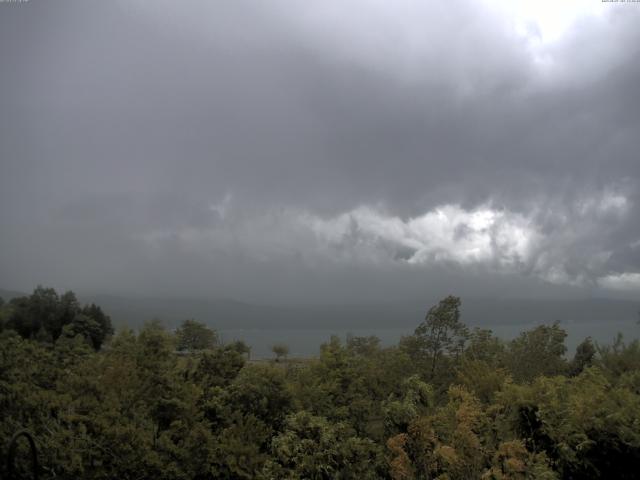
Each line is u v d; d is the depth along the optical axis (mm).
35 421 8438
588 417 8375
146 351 11273
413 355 13453
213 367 11797
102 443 8258
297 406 10461
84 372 10344
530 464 8305
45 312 41188
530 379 12625
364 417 10867
